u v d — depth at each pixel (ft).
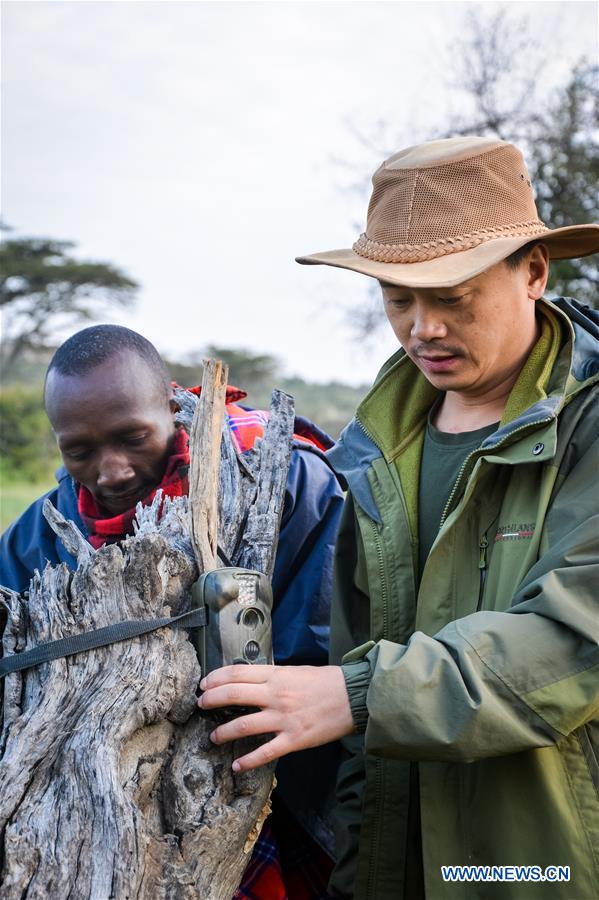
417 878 6.17
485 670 5.12
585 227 5.56
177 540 5.91
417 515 6.40
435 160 5.73
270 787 5.75
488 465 5.72
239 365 151.43
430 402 6.68
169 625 5.49
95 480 7.34
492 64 36.29
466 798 5.68
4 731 5.43
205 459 5.90
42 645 5.48
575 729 5.42
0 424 90.68
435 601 5.91
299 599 7.29
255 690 5.28
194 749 5.47
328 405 135.74
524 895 5.37
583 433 5.61
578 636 5.14
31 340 144.15
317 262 5.97
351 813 6.63
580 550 5.26
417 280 5.32
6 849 4.97
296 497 7.39
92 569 5.58
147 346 7.58
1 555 7.97
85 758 5.14
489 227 5.69
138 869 4.95
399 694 5.14
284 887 6.91
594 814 5.35
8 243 142.51
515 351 5.89
